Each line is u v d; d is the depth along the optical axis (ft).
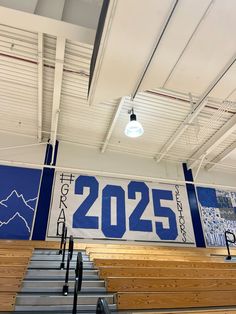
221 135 16.97
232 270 10.82
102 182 17.83
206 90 7.07
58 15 8.94
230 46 5.81
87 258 11.97
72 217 15.76
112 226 16.26
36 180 16.30
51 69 12.46
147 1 4.98
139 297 7.45
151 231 16.88
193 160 20.29
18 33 10.84
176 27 5.45
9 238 13.96
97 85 7.00
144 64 6.31
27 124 16.80
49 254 11.68
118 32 5.59
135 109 15.24
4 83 13.58
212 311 7.41
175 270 9.86
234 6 5.01
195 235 17.65
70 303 7.23
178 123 16.58
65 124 16.81
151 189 18.76
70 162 17.72
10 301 6.79
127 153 19.70
